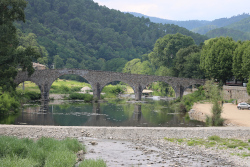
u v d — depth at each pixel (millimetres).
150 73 147375
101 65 186500
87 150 23922
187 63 88125
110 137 30078
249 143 26906
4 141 22594
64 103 73625
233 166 19578
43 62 142250
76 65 168875
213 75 72812
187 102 61625
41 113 52031
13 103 54375
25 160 18891
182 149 24750
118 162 20234
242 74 63656
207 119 42344
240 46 66250
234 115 44719
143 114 52625
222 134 30516
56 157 19734
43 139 24828
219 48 71625
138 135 30516
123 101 82250
